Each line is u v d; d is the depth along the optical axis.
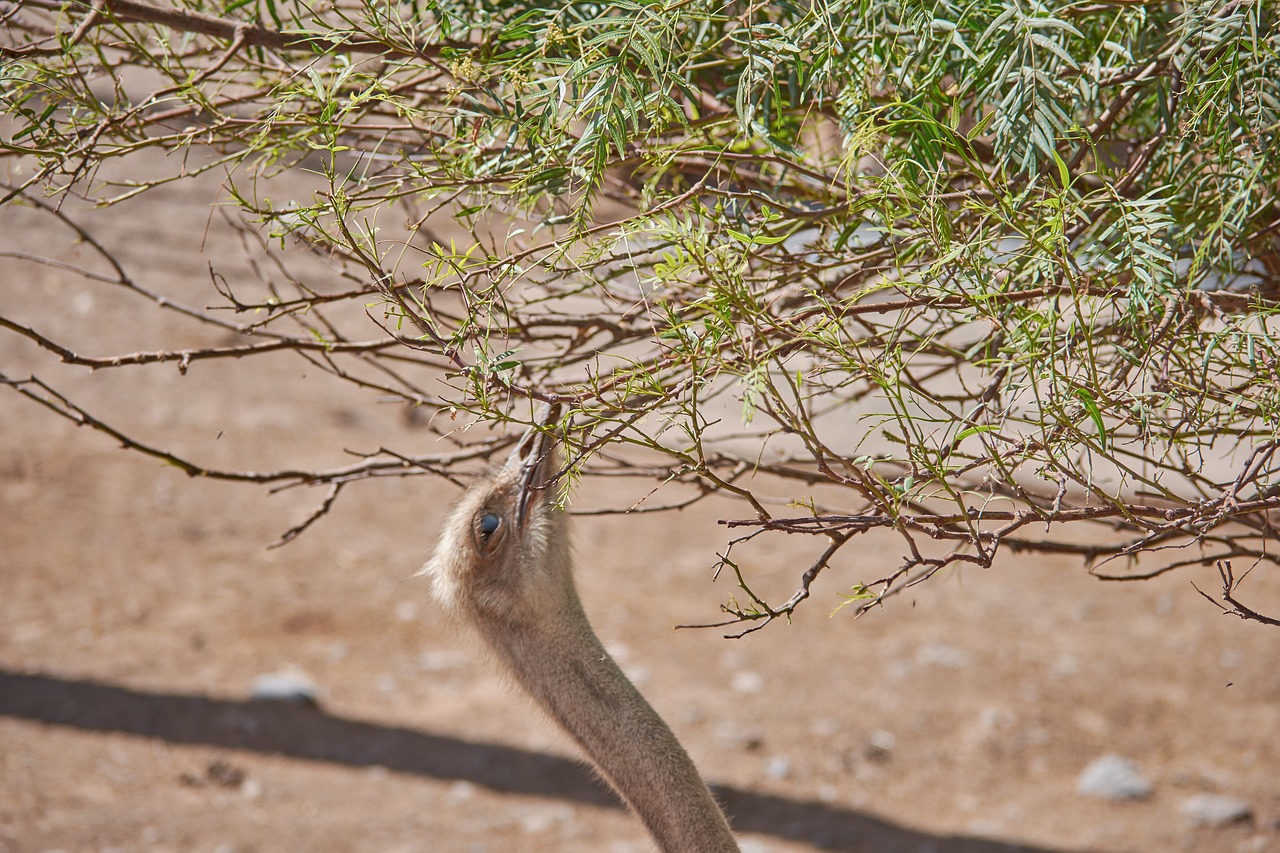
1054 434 6.66
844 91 7.54
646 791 9.70
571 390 8.02
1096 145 7.67
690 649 25.62
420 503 31.17
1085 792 21.38
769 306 7.97
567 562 9.78
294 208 7.52
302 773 21.16
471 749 22.08
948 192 7.47
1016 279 7.47
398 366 35.47
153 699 22.83
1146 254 6.79
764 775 21.86
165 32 9.42
